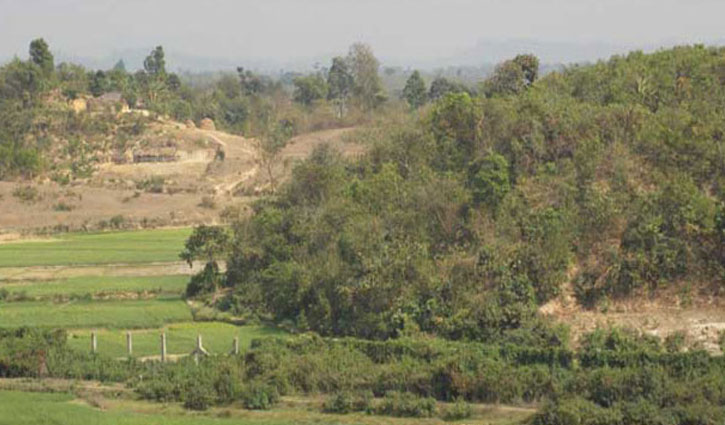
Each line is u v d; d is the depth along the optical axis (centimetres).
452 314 5672
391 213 6669
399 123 9956
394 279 6038
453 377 4406
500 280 5691
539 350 4725
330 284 6397
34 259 9800
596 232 5897
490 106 7169
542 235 5841
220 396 4494
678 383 4172
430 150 7281
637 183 6122
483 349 4856
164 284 8256
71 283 8356
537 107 7006
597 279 5650
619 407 3947
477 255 5906
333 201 7338
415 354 4916
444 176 6775
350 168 8400
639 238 5719
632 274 5584
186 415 4297
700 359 4459
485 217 6256
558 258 5706
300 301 6600
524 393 4334
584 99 7412
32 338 5512
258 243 7538
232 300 7156
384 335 5812
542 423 3909
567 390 4266
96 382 4975
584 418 3869
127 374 5022
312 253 7012
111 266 9375
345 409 4294
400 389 4503
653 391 4081
